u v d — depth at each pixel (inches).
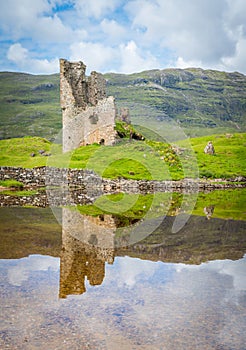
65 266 407.8
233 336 260.4
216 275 384.5
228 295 330.3
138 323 277.6
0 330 266.4
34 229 604.4
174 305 309.0
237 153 1877.5
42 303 310.3
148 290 341.1
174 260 435.8
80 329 268.7
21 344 249.1
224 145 2156.7
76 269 397.7
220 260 437.4
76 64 1638.8
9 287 345.4
